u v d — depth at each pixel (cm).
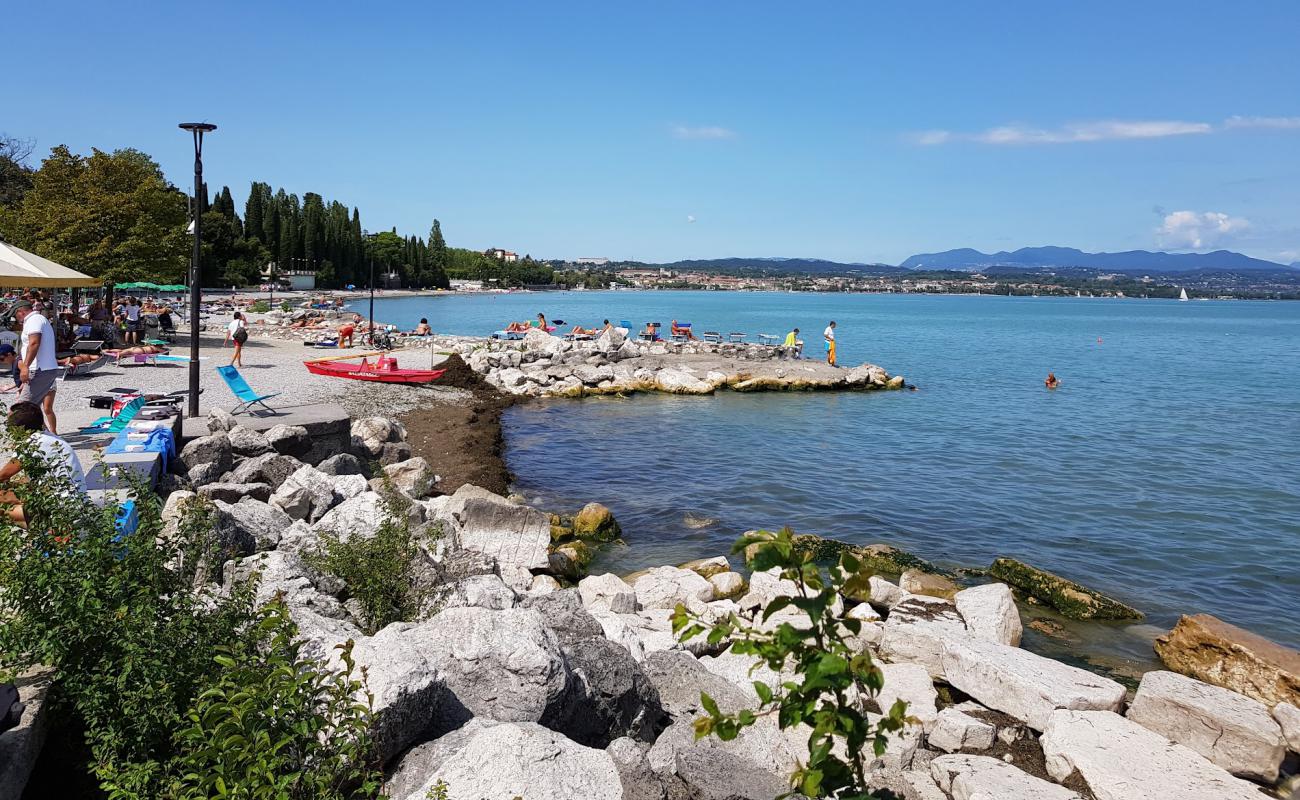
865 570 321
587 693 720
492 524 1405
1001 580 1473
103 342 2995
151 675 496
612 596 1173
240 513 1073
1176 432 3086
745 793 584
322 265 13150
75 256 3322
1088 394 4162
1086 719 838
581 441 2586
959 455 2569
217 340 4112
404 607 888
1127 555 1659
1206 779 749
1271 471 2430
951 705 959
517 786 553
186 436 1511
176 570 662
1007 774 766
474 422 2581
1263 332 11062
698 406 3412
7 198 5384
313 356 3575
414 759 593
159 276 3756
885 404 3625
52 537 552
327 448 1747
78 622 506
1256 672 1046
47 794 538
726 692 805
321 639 682
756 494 2025
